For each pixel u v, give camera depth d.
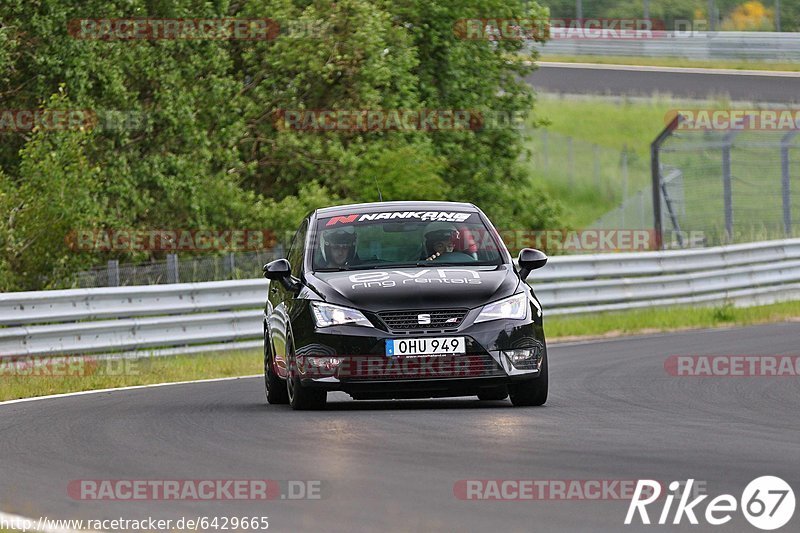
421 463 24.80
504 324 34.28
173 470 25.00
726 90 168.50
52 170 71.19
